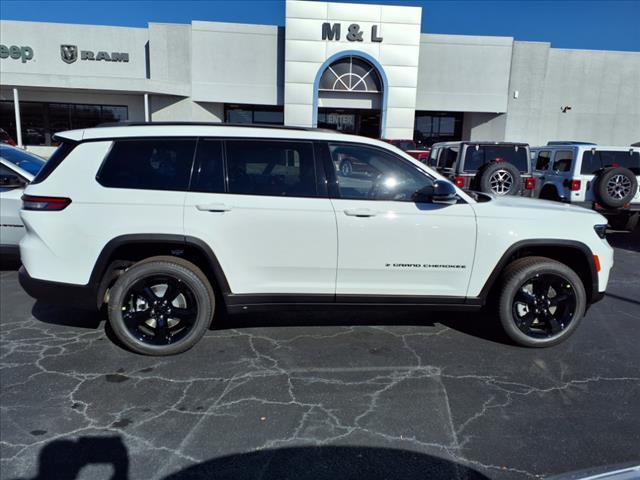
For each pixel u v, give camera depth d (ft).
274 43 87.71
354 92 87.30
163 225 12.64
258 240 12.92
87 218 12.57
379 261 13.26
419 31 85.10
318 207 12.99
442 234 13.30
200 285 13.16
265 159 13.14
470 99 91.20
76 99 85.81
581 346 14.55
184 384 11.91
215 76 87.76
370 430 10.09
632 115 94.27
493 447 9.57
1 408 10.75
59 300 12.98
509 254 13.61
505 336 14.94
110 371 12.53
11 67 85.56
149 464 8.96
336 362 13.21
